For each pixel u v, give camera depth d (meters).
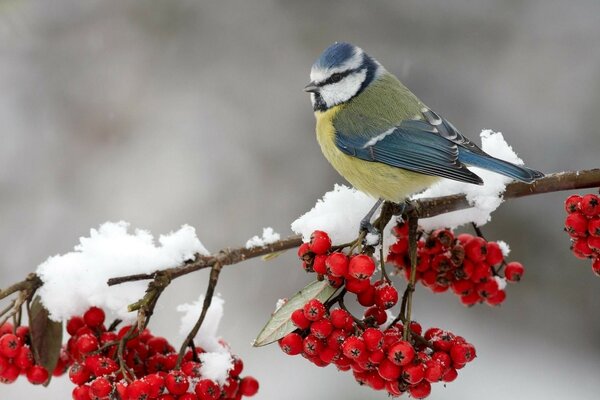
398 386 4.57
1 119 12.77
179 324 11.42
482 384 10.97
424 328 11.94
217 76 13.49
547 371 11.33
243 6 13.87
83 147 12.81
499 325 12.05
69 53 13.34
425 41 13.45
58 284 5.12
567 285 12.12
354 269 4.53
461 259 5.62
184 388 4.59
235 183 12.78
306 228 5.33
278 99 13.36
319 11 13.80
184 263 5.13
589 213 5.02
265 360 11.18
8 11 12.96
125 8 13.66
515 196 5.63
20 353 5.06
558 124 12.84
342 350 4.60
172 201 12.52
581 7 13.27
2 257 11.80
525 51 13.23
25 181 12.41
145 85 13.30
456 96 13.19
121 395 4.51
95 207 12.35
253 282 12.09
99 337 5.14
